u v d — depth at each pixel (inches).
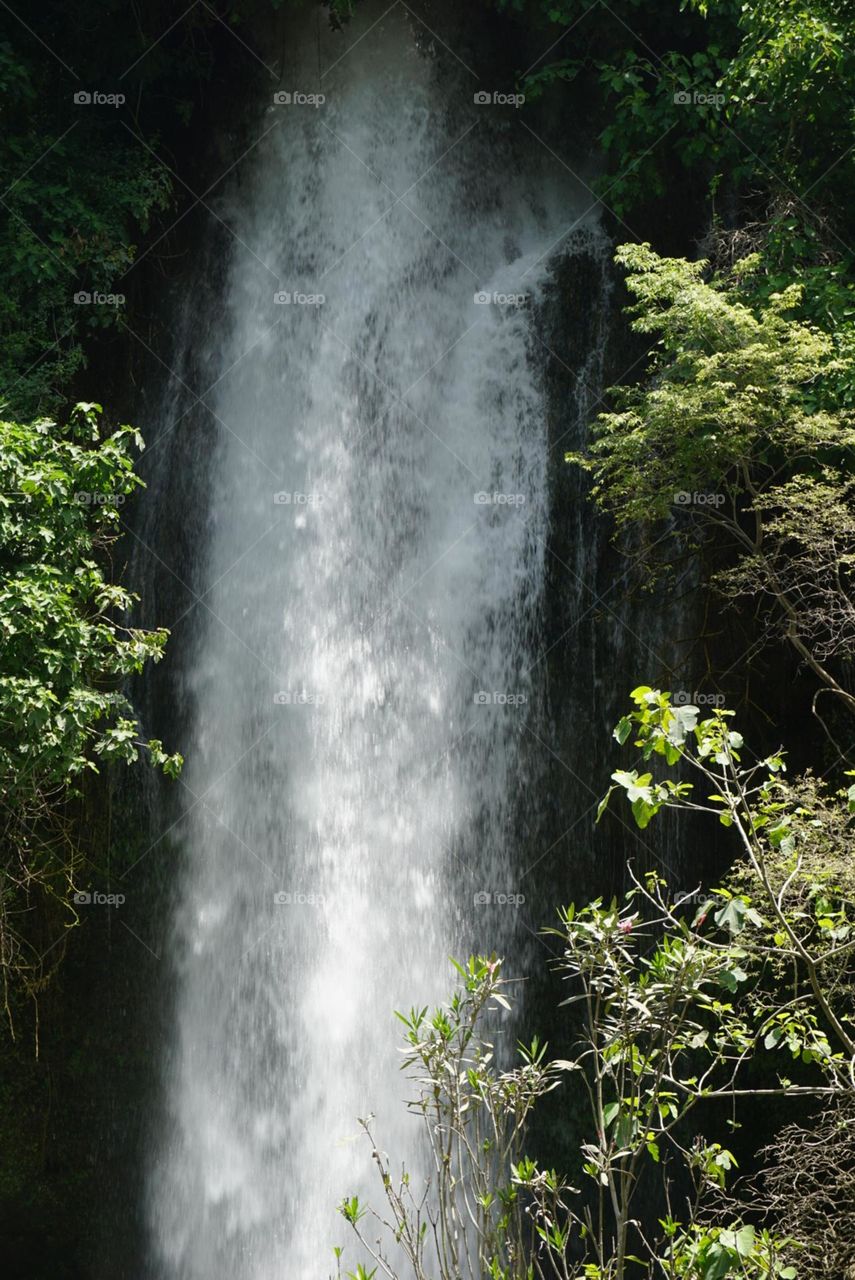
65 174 496.1
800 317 418.6
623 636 526.0
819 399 386.6
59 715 332.8
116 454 361.7
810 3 420.2
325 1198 493.4
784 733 505.7
